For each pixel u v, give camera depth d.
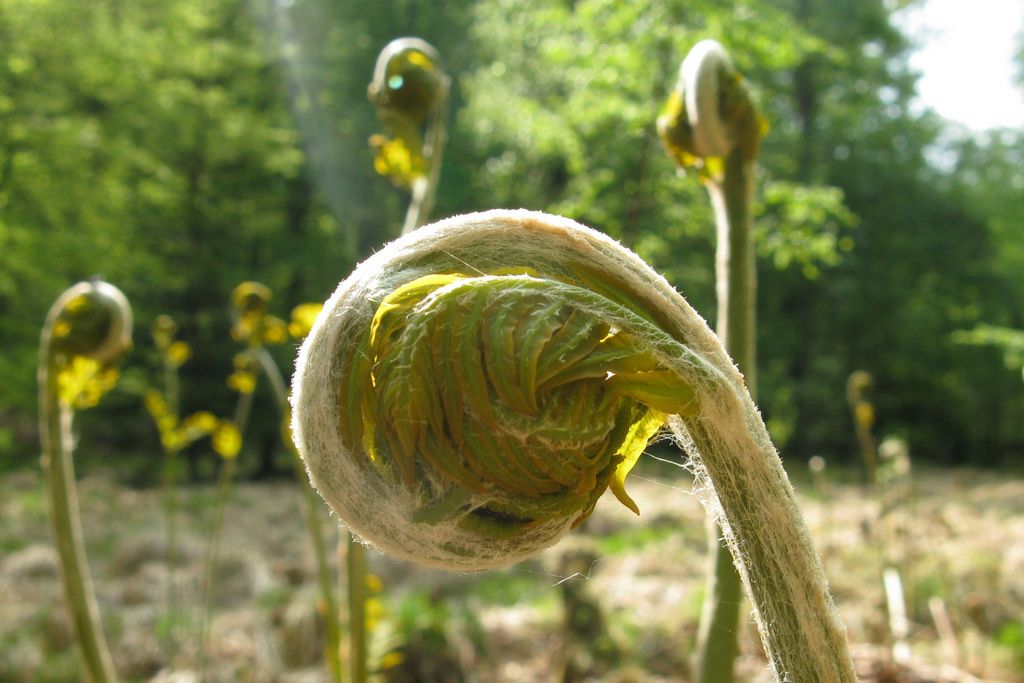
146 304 17.16
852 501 12.10
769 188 7.26
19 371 13.12
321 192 18.95
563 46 7.45
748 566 0.73
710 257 8.19
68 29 14.20
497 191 10.63
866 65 20.64
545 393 0.65
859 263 23.02
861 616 5.38
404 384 0.65
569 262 0.69
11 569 8.29
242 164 18.31
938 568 6.38
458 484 0.67
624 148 7.26
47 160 13.63
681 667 5.20
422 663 4.80
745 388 0.70
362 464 0.69
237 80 19.30
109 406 16.69
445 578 7.26
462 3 17.02
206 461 17.56
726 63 1.55
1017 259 22.06
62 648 6.01
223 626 6.28
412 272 0.70
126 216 16.09
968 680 3.76
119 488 14.80
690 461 0.77
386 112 2.29
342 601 2.32
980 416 24.78
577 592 5.23
